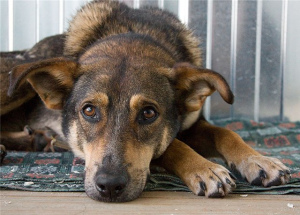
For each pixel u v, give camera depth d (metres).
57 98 0.76
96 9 0.89
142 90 0.69
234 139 0.79
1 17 1.16
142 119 0.69
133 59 0.73
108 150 0.65
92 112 0.69
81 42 0.86
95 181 0.64
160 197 0.68
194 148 0.86
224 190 0.68
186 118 0.81
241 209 0.64
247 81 1.20
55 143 0.89
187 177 0.70
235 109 1.22
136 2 1.16
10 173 0.75
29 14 1.16
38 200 0.66
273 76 1.20
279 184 0.70
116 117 0.67
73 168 0.79
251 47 1.19
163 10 0.97
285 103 1.21
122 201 0.65
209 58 1.19
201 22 1.18
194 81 0.74
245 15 1.18
